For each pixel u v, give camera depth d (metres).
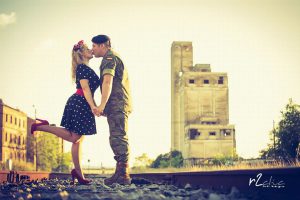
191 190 5.19
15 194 4.48
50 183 7.21
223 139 60.34
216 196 3.73
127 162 6.57
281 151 26.05
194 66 76.38
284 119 27.05
